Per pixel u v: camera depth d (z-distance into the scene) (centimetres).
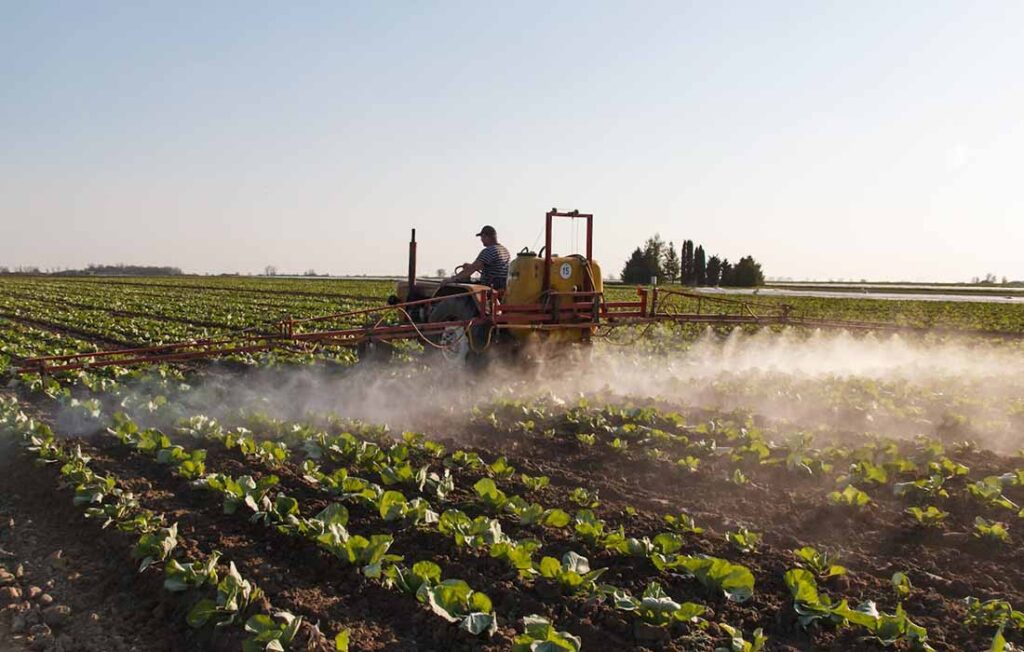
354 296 4159
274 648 415
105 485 651
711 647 446
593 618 479
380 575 519
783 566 553
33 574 546
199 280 7881
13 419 881
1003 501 664
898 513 663
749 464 782
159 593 506
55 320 2427
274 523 588
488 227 1251
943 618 492
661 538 560
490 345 1213
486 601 455
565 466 801
